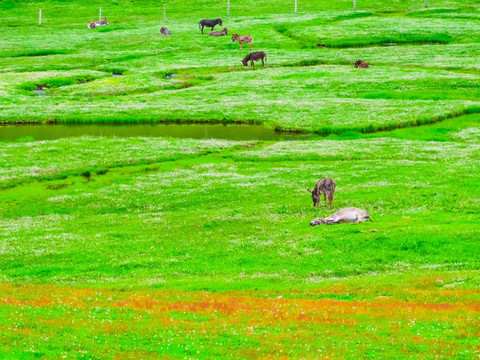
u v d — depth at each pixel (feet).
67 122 592.19
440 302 173.78
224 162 442.91
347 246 251.60
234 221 299.58
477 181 355.56
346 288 197.98
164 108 630.74
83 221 310.65
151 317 153.89
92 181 396.16
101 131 557.74
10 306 157.79
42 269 234.79
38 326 142.51
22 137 523.29
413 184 354.13
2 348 126.31
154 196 358.02
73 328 142.00
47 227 299.38
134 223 303.68
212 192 360.48
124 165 435.94
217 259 245.45
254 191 358.02
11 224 305.73
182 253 255.91
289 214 309.83
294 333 141.28
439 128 535.19
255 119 587.68
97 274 229.45
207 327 145.69
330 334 139.85
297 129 549.13
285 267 232.73
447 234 255.09
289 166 424.46
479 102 618.44
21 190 374.84
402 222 280.51
